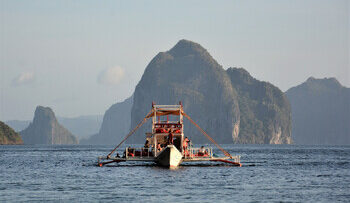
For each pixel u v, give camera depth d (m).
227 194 143.50
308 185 165.50
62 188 157.62
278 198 136.25
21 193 146.25
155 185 164.12
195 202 129.62
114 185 164.62
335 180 182.50
